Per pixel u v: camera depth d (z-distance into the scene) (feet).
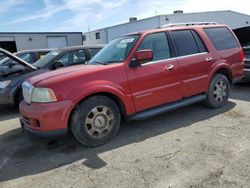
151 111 15.23
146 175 10.72
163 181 10.22
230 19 100.68
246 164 10.96
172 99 16.12
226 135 14.05
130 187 10.00
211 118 16.88
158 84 15.31
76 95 12.79
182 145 13.21
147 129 15.75
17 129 17.34
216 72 18.45
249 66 23.84
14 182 10.99
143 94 14.80
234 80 19.60
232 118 16.62
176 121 16.78
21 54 32.53
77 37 109.19
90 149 13.56
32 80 13.71
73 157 12.82
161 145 13.41
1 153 13.88
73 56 24.86
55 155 13.19
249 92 23.45
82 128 13.24
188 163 11.39
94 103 13.37
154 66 15.10
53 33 103.65
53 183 10.71
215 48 18.21
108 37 124.47
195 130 15.08
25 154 13.57
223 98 18.95
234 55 19.31
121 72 14.07
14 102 20.99
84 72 13.33
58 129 12.65
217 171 10.59
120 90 13.94
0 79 20.42
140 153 12.69
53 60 23.30
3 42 95.14
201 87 17.46
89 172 11.32
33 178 11.20
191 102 16.97
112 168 11.50
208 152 12.24
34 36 100.32
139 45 14.96
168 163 11.53
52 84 12.63
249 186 9.52
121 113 14.93
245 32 30.86
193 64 16.78
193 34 17.48
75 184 10.51
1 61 20.76
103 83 13.47
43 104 12.62
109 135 14.08
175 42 16.42
